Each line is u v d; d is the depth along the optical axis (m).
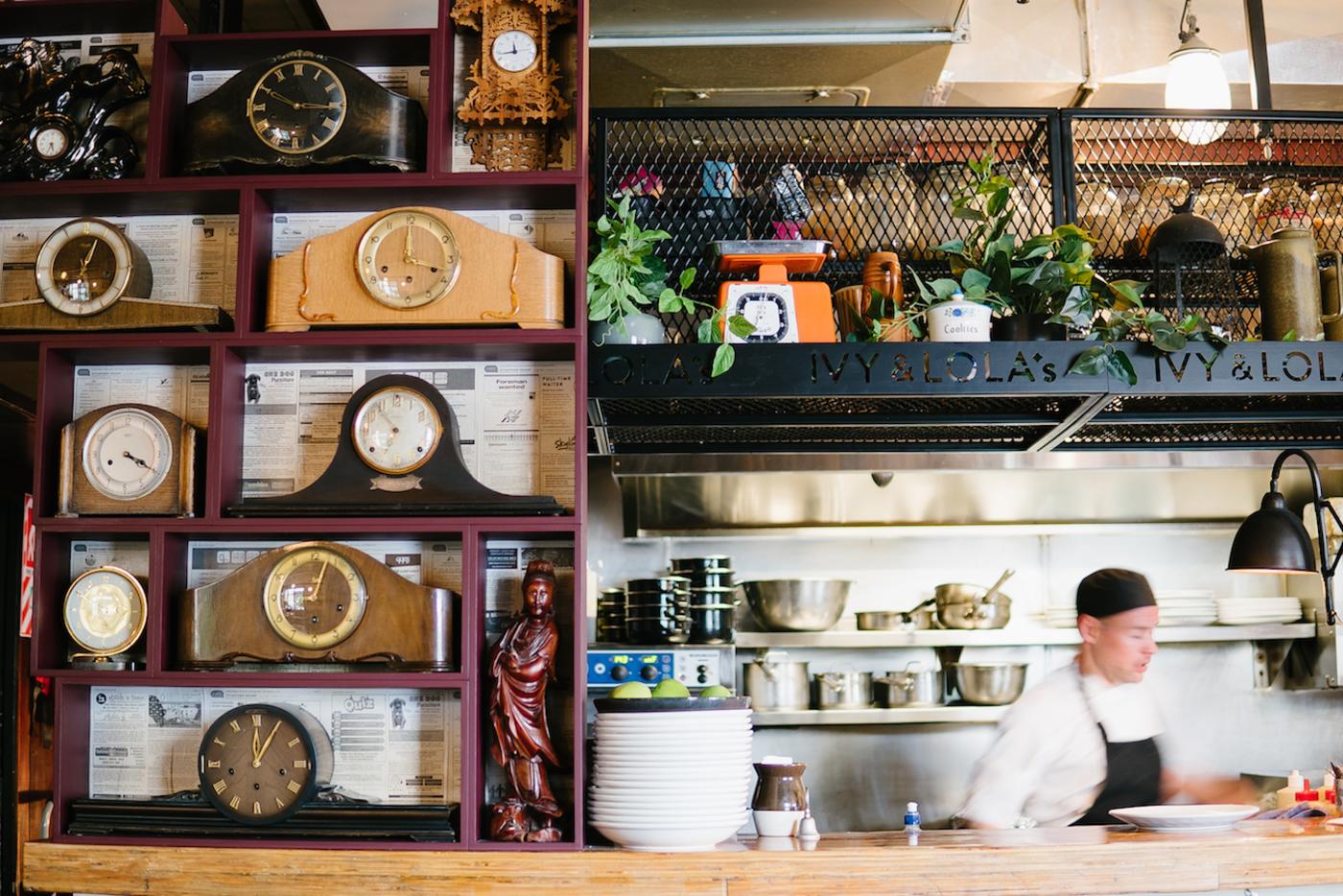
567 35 2.73
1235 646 4.27
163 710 2.54
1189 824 2.47
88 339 2.50
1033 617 4.28
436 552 2.58
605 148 2.99
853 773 4.13
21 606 4.75
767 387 2.60
